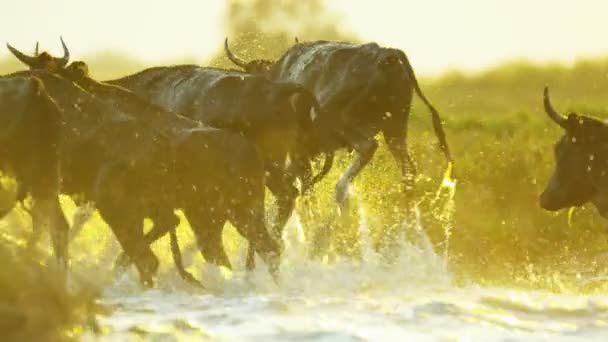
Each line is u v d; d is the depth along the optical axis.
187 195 46.03
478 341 32.41
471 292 42.72
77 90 46.28
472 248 55.06
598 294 41.81
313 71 55.94
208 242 46.12
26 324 26.19
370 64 55.19
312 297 40.59
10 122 42.66
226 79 50.84
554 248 54.94
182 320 34.53
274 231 50.75
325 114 55.09
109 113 46.00
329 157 55.06
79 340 27.39
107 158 45.34
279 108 50.16
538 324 34.81
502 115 109.25
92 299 28.05
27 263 27.81
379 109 55.53
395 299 39.62
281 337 32.31
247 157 46.38
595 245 55.31
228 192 46.12
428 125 100.06
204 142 46.03
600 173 46.47
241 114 50.16
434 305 36.59
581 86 161.88
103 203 45.12
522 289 44.97
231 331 33.00
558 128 89.69
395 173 66.12
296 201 54.81
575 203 47.47
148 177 45.28
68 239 44.97
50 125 43.38
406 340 32.22
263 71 57.88
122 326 33.53
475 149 78.75
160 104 51.88
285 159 50.78
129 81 52.88
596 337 33.25
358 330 33.25
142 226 45.19
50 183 43.31
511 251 54.34
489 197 63.94
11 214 41.75
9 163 42.84
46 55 49.69
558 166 47.19
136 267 45.41
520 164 71.00
